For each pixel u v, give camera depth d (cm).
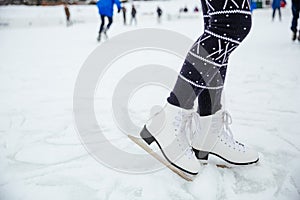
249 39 579
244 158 114
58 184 111
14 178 116
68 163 126
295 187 106
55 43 661
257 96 215
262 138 143
